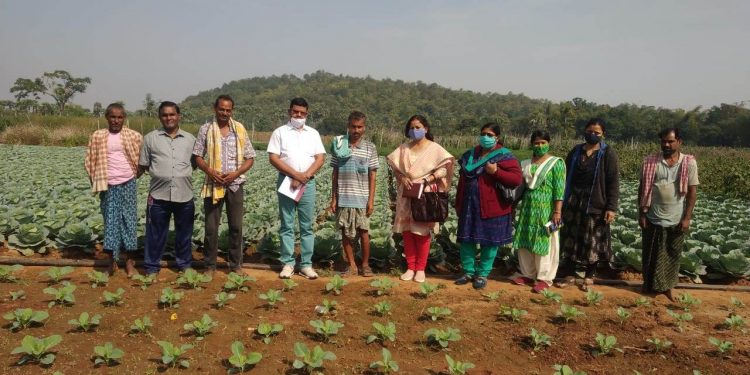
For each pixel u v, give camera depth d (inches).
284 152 250.4
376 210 453.1
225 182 246.1
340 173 258.4
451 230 340.5
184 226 256.4
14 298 208.2
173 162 247.0
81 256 293.7
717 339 189.8
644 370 171.0
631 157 1074.7
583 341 190.4
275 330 181.0
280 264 291.6
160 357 165.5
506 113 6250.0
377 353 176.1
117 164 244.7
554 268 252.7
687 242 322.7
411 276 264.2
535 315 217.8
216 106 246.5
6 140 1375.5
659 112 3147.1
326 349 177.3
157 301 217.5
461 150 1652.3
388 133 2020.2
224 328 191.5
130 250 253.0
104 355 157.9
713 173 820.0
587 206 249.3
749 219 446.9
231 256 259.8
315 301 224.8
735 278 292.4
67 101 2992.1
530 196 253.1
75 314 198.1
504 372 167.0
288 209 253.3
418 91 7327.8
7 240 302.7
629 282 273.3
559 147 1427.2
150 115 2502.5
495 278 279.9
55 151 1085.1
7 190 451.5
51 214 337.7
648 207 249.0
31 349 155.5
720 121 2874.0
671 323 212.2
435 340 185.2
